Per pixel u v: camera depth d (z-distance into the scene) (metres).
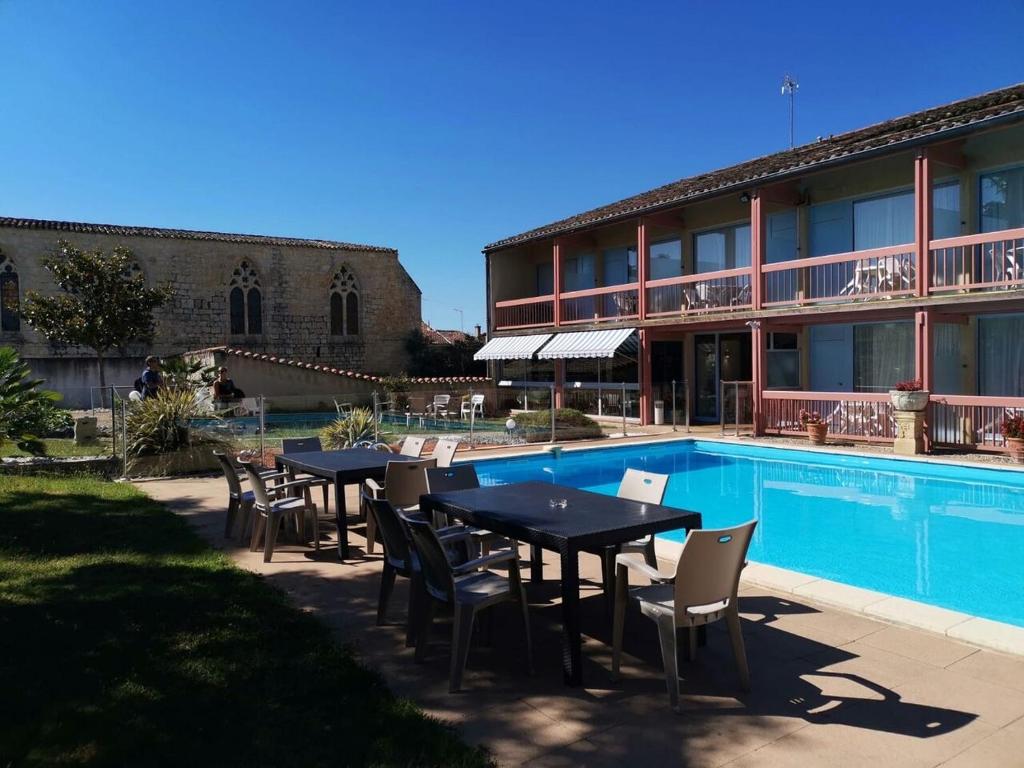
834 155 16.55
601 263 27.39
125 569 7.29
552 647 5.44
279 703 4.39
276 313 38.12
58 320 27.98
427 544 4.83
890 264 16.78
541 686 4.73
